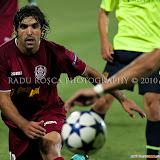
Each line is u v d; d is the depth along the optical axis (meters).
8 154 17.66
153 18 18.23
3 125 22.02
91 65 35.38
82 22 61.31
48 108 14.76
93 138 11.41
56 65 14.16
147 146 17.03
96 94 8.30
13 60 13.73
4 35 25.73
